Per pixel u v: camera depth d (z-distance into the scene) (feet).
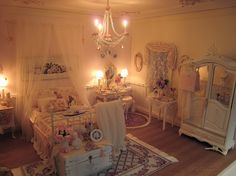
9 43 13.43
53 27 14.46
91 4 13.79
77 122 11.59
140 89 19.85
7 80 13.80
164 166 10.98
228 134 12.18
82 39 16.21
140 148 12.84
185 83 13.80
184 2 12.94
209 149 12.88
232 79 11.82
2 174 8.09
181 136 14.73
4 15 12.97
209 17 13.64
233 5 12.12
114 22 18.40
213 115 12.81
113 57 19.10
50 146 10.41
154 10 15.78
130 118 18.20
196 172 10.52
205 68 13.03
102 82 18.67
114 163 11.16
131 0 12.51
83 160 9.37
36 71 14.08
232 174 10.44
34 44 13.76
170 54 16.29
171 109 16.78
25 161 11.22
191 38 14.93
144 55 18.83
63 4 13.80
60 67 15.39
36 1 12.76
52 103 13.88
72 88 15.76
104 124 11.30
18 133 14.57
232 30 12.59
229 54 12.94
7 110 13.29
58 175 10.00
